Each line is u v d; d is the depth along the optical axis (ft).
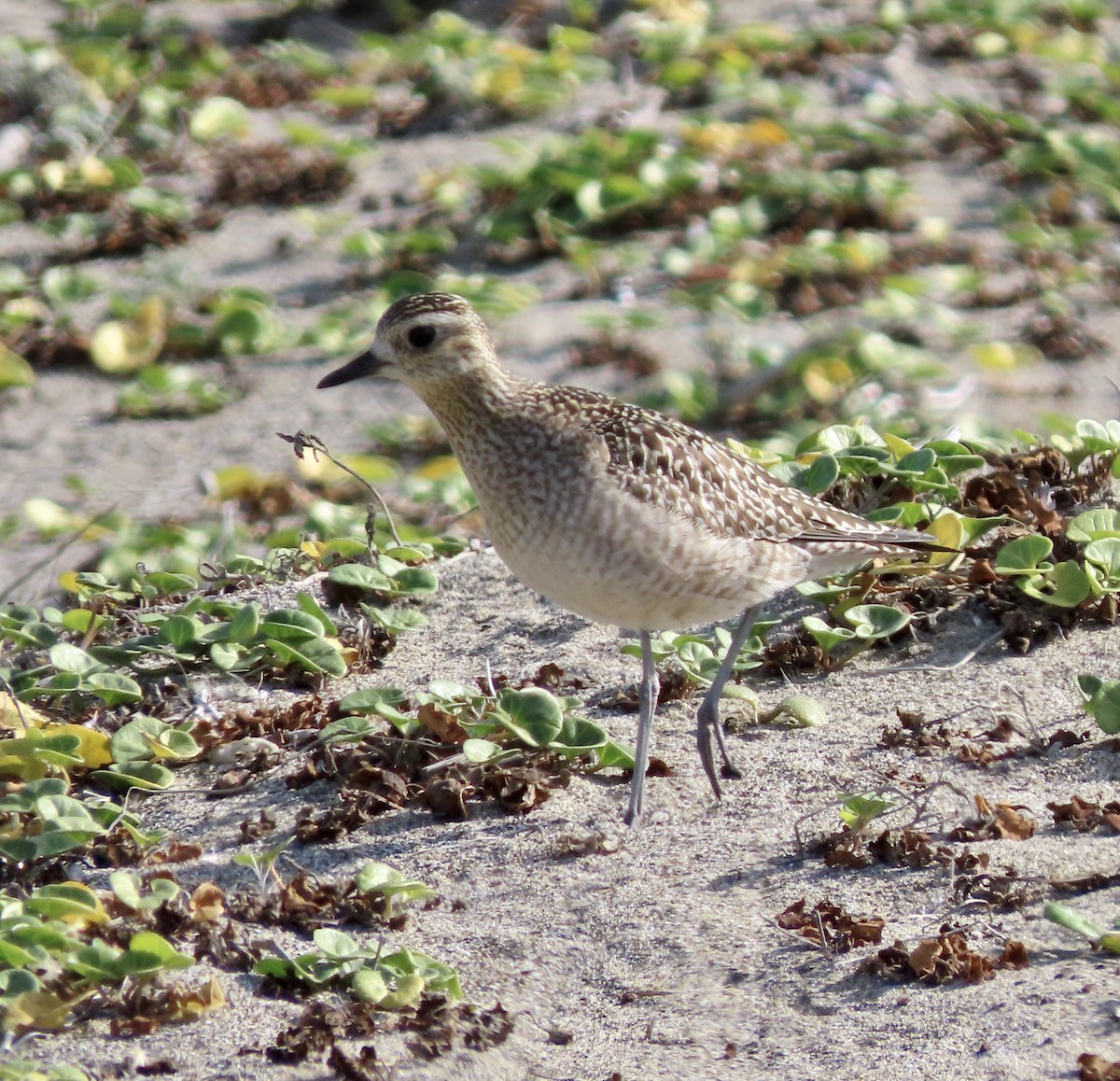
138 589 42.88
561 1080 23.53
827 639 33.91
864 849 28.32
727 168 67.51
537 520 30.78
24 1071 22.71
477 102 75.00
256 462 54.49
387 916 27.55
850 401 54.39
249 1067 23.59
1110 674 33.06
